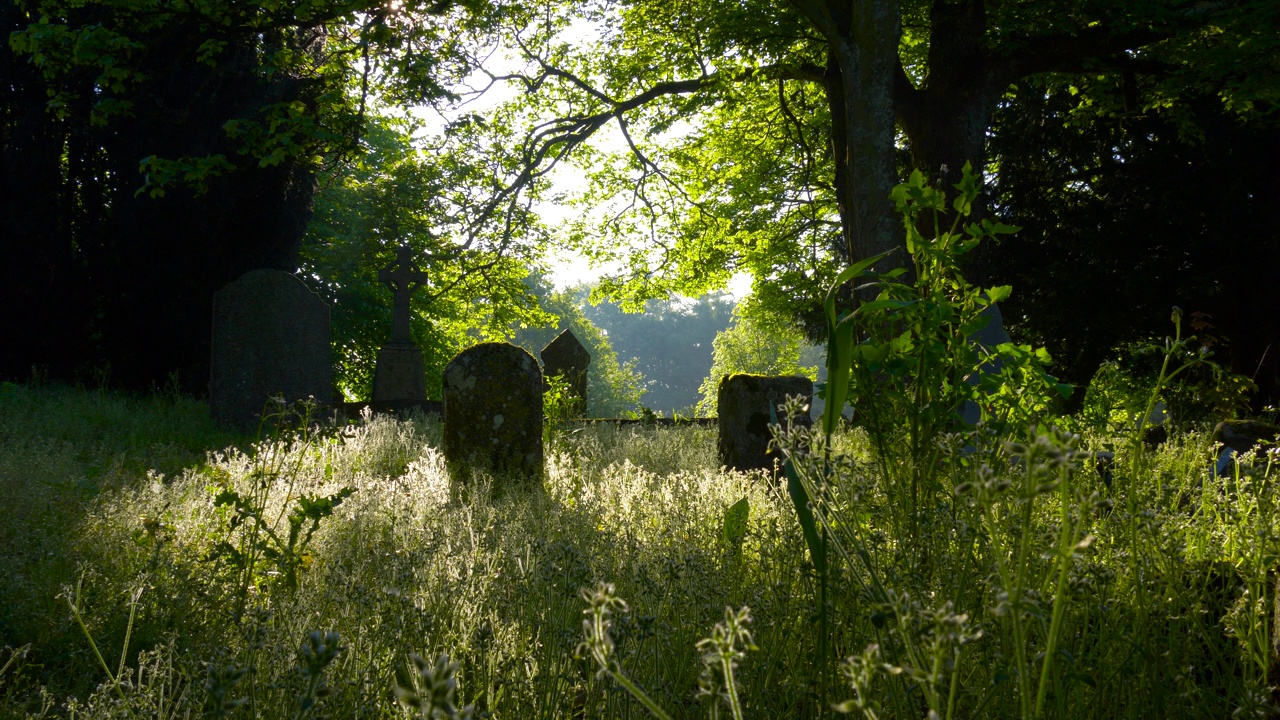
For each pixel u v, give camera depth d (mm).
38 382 13773
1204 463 4301
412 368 17031
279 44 15398
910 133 14422
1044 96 20188
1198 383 7684
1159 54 15102
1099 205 19734
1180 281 18203
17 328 14719
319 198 26000
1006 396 2871
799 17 15188
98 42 11758
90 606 3395
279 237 16438
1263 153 17641
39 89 14656
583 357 17875
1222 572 2682
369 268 23984
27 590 3525
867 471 2381
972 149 14047
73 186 15695
